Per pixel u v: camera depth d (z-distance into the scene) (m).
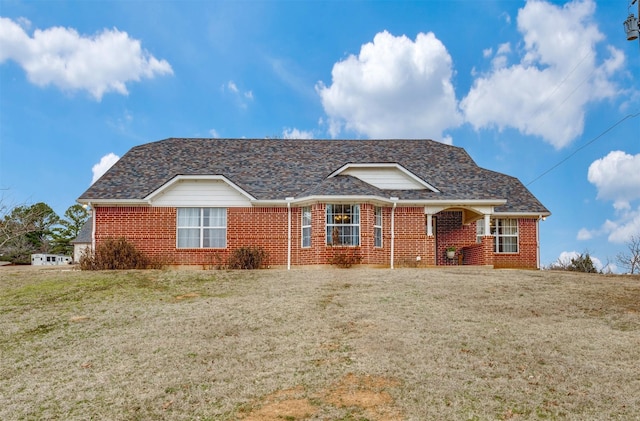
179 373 7.75
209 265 20.94
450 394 6.72
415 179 22.83
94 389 7.27
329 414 6.16
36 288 15.03
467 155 26.84
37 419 6.37
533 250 25.22
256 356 8.42
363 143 27.50
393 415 6.12
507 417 6.05
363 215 20.44
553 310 11.69
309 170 23.73
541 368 7.70
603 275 18.36
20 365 8.43
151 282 15.77
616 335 9.50
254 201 21.12
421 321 10.44
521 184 27.36
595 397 6.62
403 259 21.62
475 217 23.69
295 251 21.19
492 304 12.27
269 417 6.14
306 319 10.74
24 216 40.38
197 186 21.36
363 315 10.98
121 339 9.64
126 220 21.00
